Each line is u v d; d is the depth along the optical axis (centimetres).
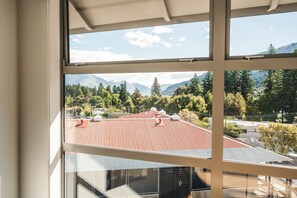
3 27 197
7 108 202
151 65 181
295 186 145
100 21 200
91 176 207
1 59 196
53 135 205
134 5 188
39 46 203
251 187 154
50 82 201
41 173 205
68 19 210
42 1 201
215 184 161
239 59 157
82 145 207
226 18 160
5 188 201
